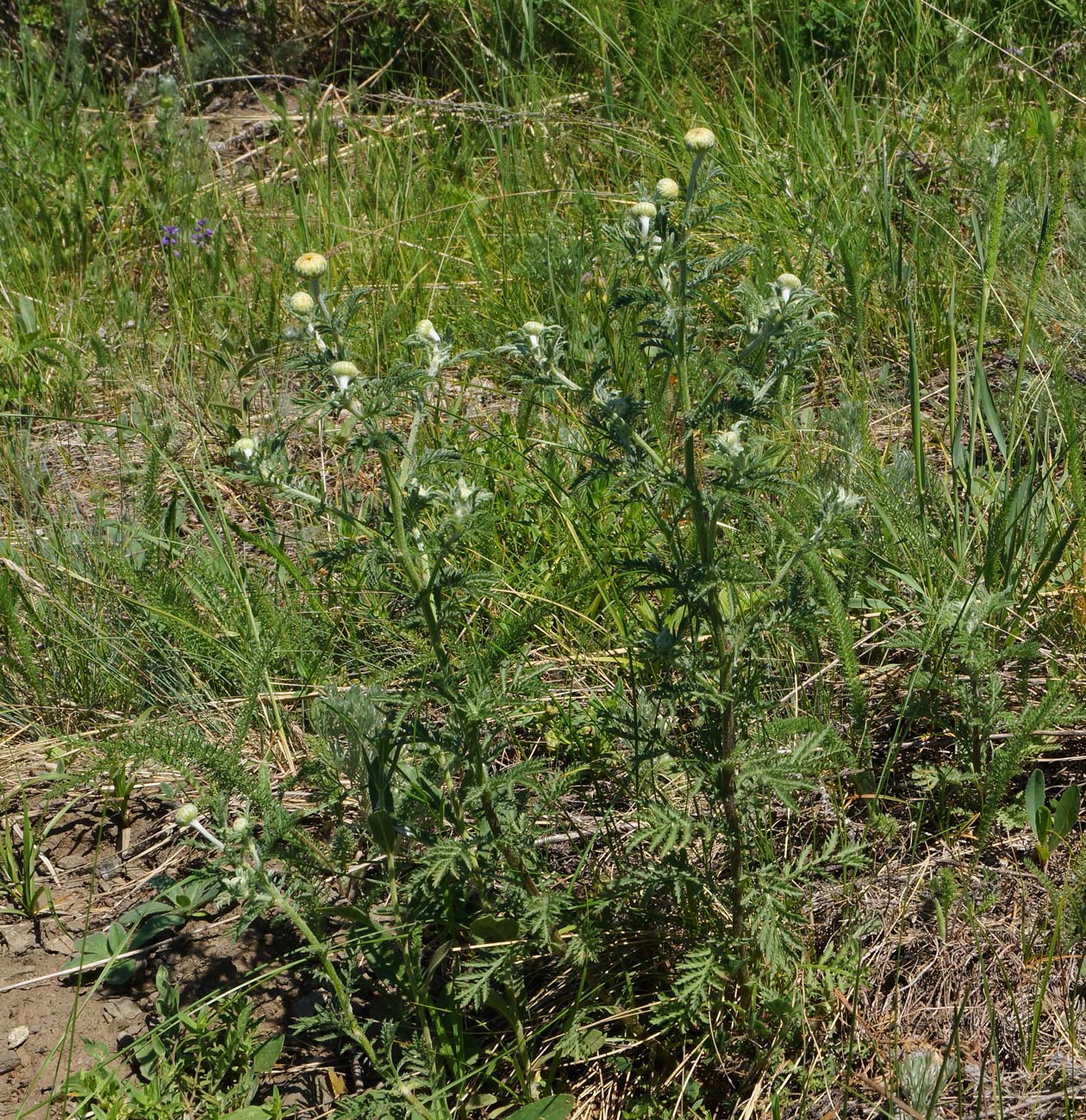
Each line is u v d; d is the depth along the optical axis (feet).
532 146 18.17
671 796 8.23
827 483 8.02
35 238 17.80
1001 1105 6.35
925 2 17.76
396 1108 6.72
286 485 6.36
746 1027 7.06
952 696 8.67
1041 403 10.91
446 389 13.10
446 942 6.96
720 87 18.67
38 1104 7.23
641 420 6.89
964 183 14.78
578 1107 7.02
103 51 24.45
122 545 10.84
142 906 8.54
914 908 7.58
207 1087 7.29
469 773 7.05
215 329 15.15
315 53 23.39
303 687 9.68
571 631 9.68
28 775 9.83
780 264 13.29
